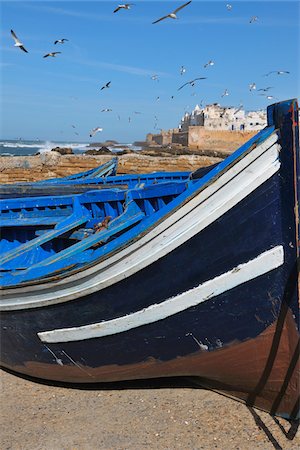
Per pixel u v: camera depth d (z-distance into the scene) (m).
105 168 12.64
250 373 4.96
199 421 4.95
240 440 4.59
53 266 5.34
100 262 4.87
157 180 9.91
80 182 10.08
